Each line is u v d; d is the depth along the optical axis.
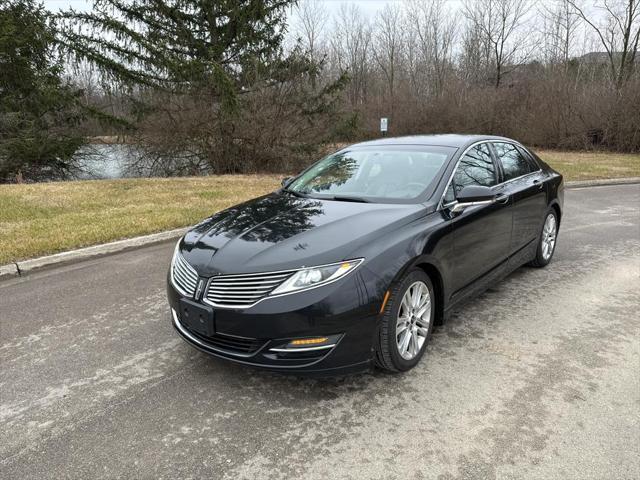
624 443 2.59
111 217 8.13
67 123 17.67
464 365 3.43
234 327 2.91
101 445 2.65
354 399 3.04
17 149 15.64
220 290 2.99
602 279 5.25
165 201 9.71
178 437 2.71
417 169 4.09
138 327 4.18
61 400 3.09
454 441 2.63
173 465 2.49
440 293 3.59
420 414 2.88
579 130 24.00
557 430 2.71
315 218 3.52
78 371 3.45
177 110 16.14
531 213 5.03
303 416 2.88
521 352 3.62
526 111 26.66
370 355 3.01
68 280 5.48
